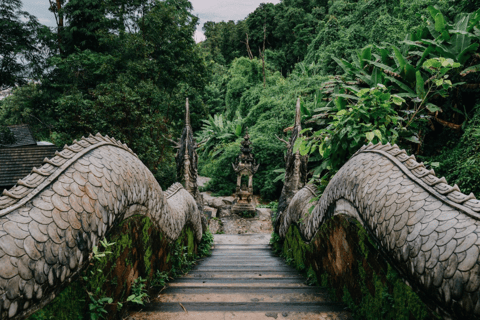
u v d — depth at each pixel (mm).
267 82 27828
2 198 1432
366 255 2256
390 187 1946
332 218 3014
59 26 18625
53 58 15609
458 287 1252
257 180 16734
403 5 16312
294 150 3709
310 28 38625
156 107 13742
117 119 11094
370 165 2326
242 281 3740
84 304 1840
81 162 1951
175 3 17781
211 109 35031
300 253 4555
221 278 3855
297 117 6977
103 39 15344
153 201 3047
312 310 2633
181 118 17000
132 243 2566
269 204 14953
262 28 44219
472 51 4949
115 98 11281
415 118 4168
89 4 17078
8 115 27062
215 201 14750
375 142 3334
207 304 2727
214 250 7539
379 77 6102
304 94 18062
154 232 3178
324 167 9016
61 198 1636
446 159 4809
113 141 2549
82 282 1790
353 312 2520
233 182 17453
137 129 11273
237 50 49844
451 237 1370
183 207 4734
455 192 1559
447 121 5426
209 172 18906
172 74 16031
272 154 16656
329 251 3172
